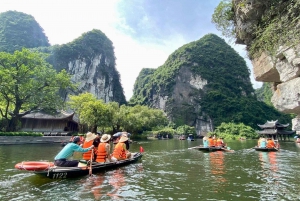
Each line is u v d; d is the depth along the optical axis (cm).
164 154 1666
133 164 1130
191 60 11650
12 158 1262
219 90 10400
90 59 10969
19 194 598
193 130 7950
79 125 4334
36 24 11175
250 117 8444
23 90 2816
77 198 570
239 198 573
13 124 2884
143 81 14012
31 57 2862
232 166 1077
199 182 742
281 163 1177
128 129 5069
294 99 578
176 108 10406
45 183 705
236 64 11769
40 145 2353
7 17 10188
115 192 624
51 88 3139
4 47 8619
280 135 5116
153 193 617
